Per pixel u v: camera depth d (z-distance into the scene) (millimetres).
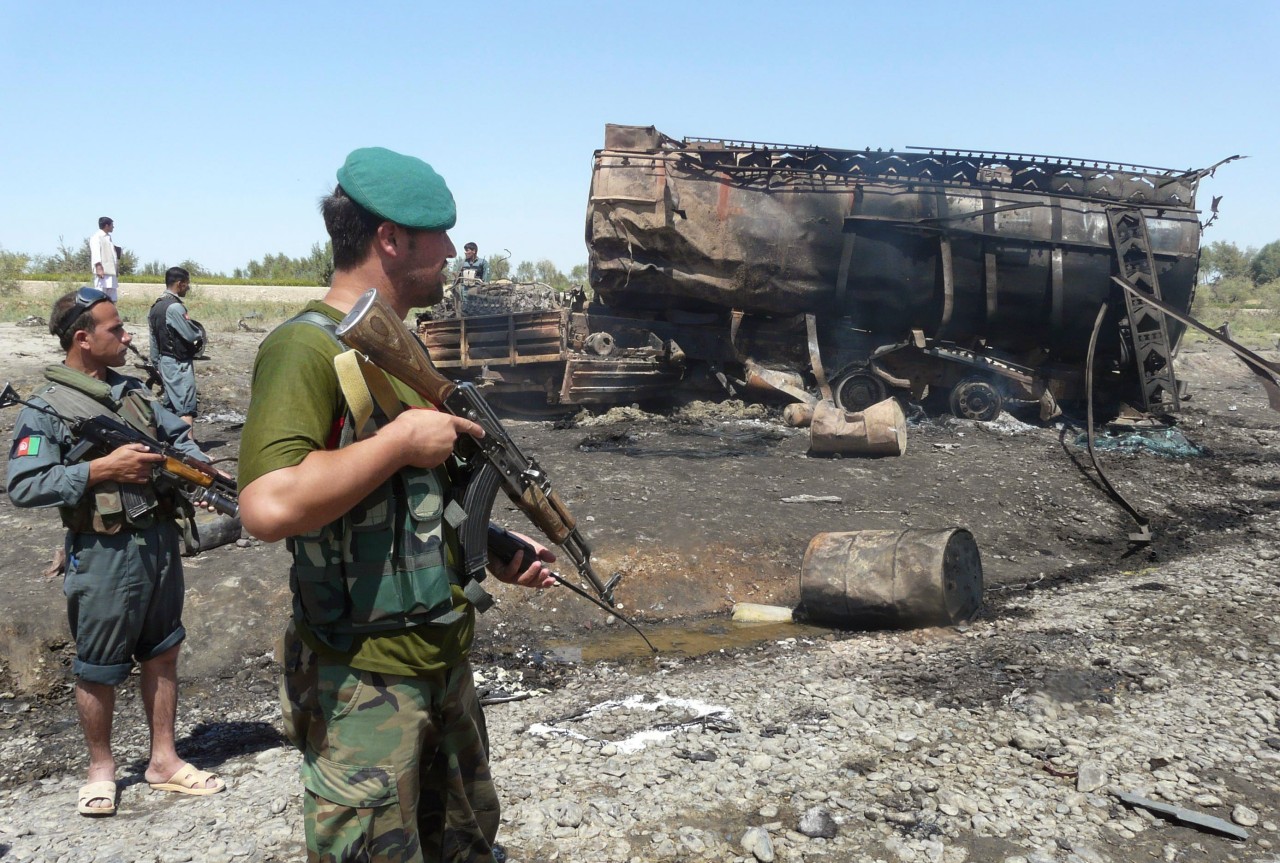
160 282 35844
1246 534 8664
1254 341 25750
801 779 3844
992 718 4430
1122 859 3309
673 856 3289
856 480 9586
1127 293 12430
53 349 14336
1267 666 5055
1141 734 4238
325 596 1921
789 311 13031
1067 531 8586
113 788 3730
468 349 13227
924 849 3338
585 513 7922
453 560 2096
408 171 2025
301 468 1779
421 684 2010
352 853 1948
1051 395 13211
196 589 5953
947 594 5961
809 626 6332
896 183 12430
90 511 3543
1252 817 3535
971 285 12609
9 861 3260
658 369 13336
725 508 8234
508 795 3678
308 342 1878
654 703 4762
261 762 4215
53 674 5270
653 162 12508
